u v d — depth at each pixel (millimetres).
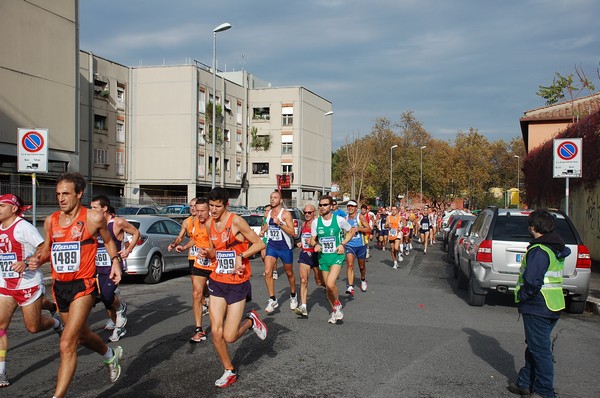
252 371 5777
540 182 23938
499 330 7934
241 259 5285
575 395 5238
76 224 4664
